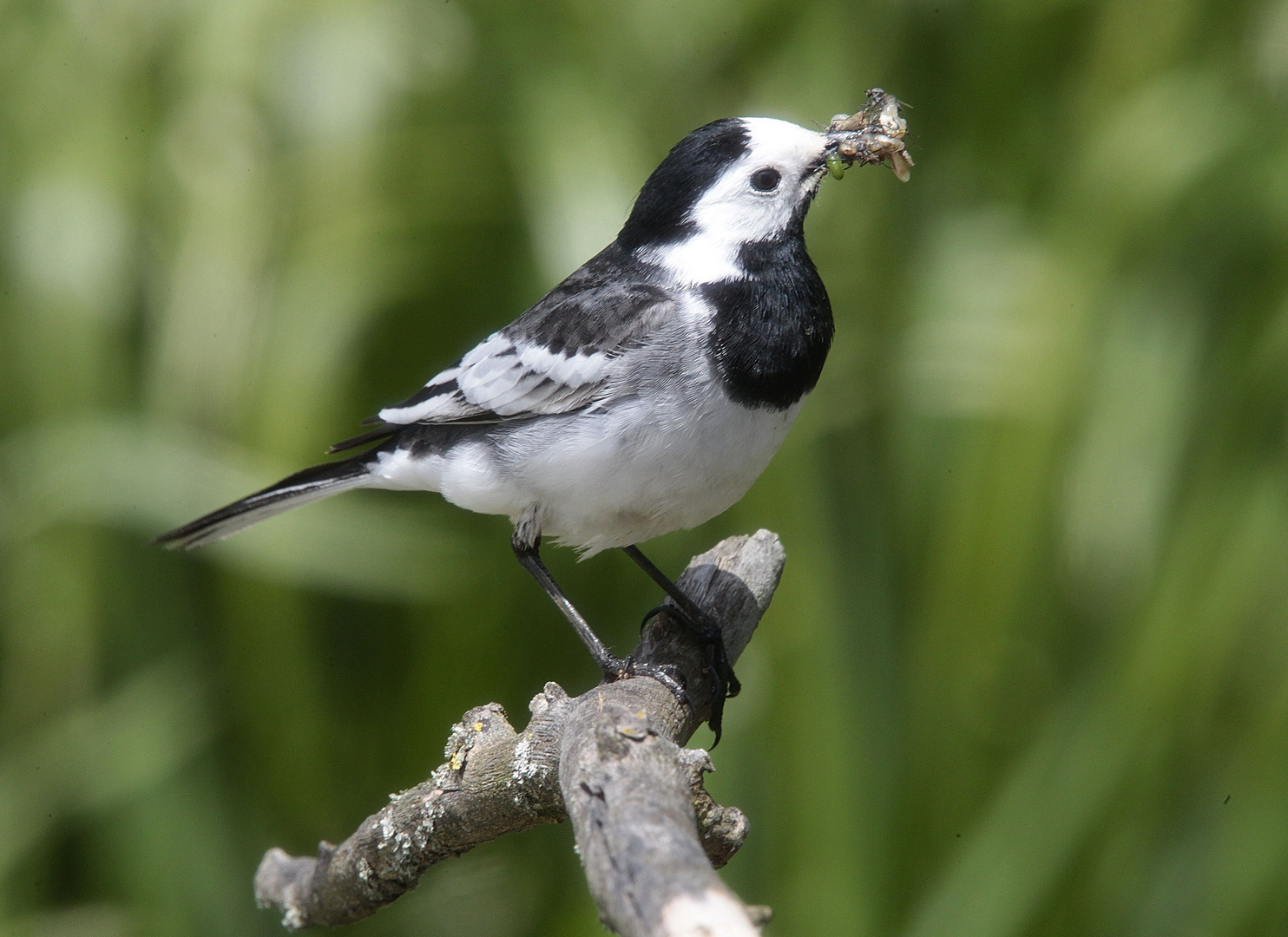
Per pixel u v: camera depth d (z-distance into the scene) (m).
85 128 10.34
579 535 7.28
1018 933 9.57
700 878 3.42
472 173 10.74
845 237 11.01
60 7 10.58
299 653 10.47
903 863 10.12
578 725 5.02
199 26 10.31
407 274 10.62
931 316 10.73
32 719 10.27
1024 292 10.66
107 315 10.10
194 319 9.96
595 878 3.76
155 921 10.07
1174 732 9.95
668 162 7.25
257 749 10.62
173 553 10.44
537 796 5.61
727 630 7.28
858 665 10.16
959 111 11.50
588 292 7.07
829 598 10.14
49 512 9.87
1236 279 10.34
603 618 11.52
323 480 7.86
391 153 10.44
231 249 10.05
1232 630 9.82
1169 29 10.80
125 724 10.31
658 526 7.14
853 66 11.06
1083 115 11.09
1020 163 11.42
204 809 10.38
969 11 11.39
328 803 10.90
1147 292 10.30
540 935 11.22
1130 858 9.96
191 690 10.50
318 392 9.98
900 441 10.63
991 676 10.48
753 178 6.93
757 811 10.27
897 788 10.09
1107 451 10.06
